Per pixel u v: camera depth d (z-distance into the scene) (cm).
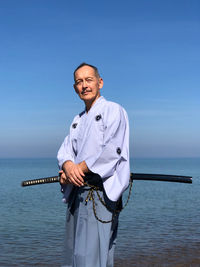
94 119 256
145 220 1920
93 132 253
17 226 1761
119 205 254
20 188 5312
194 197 3625
